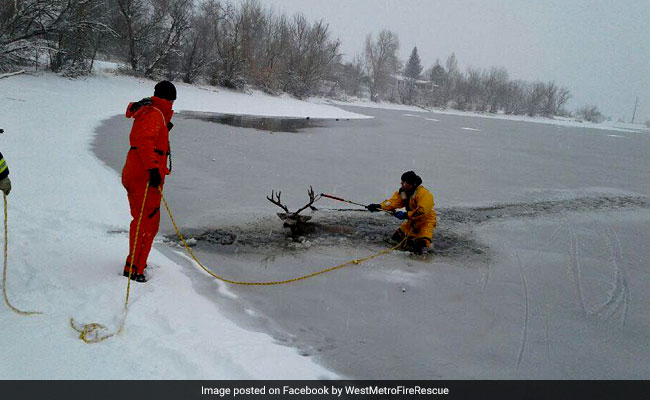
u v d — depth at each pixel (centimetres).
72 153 1070
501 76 9194
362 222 816
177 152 1329
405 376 368
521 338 453
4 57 2402
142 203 440
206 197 888
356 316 471
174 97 459
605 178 1530
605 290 593
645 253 754
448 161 1617
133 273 454
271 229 737
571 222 921
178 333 372
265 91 4494
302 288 530
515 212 975
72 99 2112
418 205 679
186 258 579
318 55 5253
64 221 622
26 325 353
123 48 3516
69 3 2561
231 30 4194
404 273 603
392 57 7888
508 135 3253
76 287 420
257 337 399
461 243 747
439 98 8138
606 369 405
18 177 809
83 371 310
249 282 532
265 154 1420
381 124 3127
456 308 511
